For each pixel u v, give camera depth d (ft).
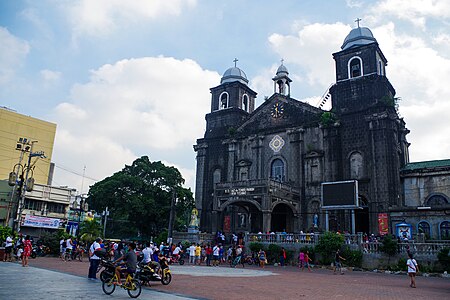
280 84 166.09
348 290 51.98
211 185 164.25
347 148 133.08
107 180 167.32
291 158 144.87
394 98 136.15
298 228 135.64
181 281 56.13
